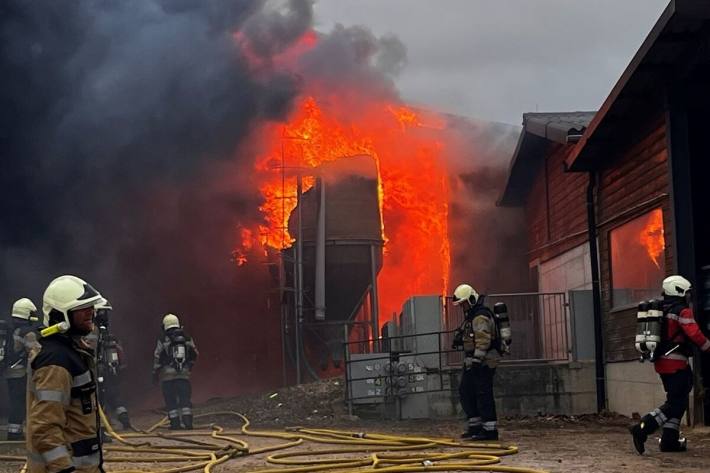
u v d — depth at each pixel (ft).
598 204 52.60
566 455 32.32
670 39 38.88
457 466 28.58
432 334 51.21
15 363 41.60
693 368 40.29
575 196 57.88
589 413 50.80
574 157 51.19
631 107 45.19
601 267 52.01
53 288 14.87
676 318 31.91
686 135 41.16
